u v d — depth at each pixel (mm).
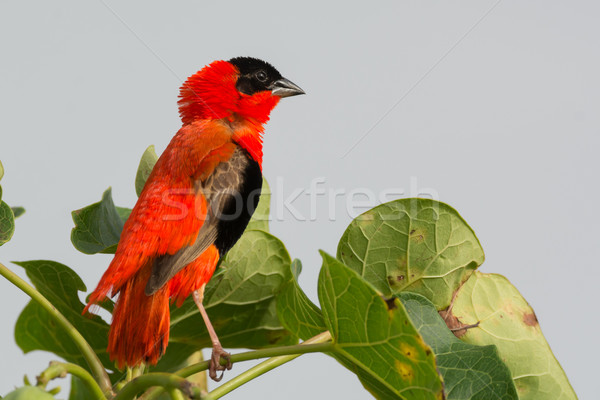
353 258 7250
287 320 7621
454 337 6039
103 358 7883
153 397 5508
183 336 7961
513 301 7297
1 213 6859
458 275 7250
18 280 5711
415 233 7176
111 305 7949
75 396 7715
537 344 7098
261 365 5859
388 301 5176
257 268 7676
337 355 6074
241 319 7977
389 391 5734
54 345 7945
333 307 5516
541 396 6887
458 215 7145
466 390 5695
